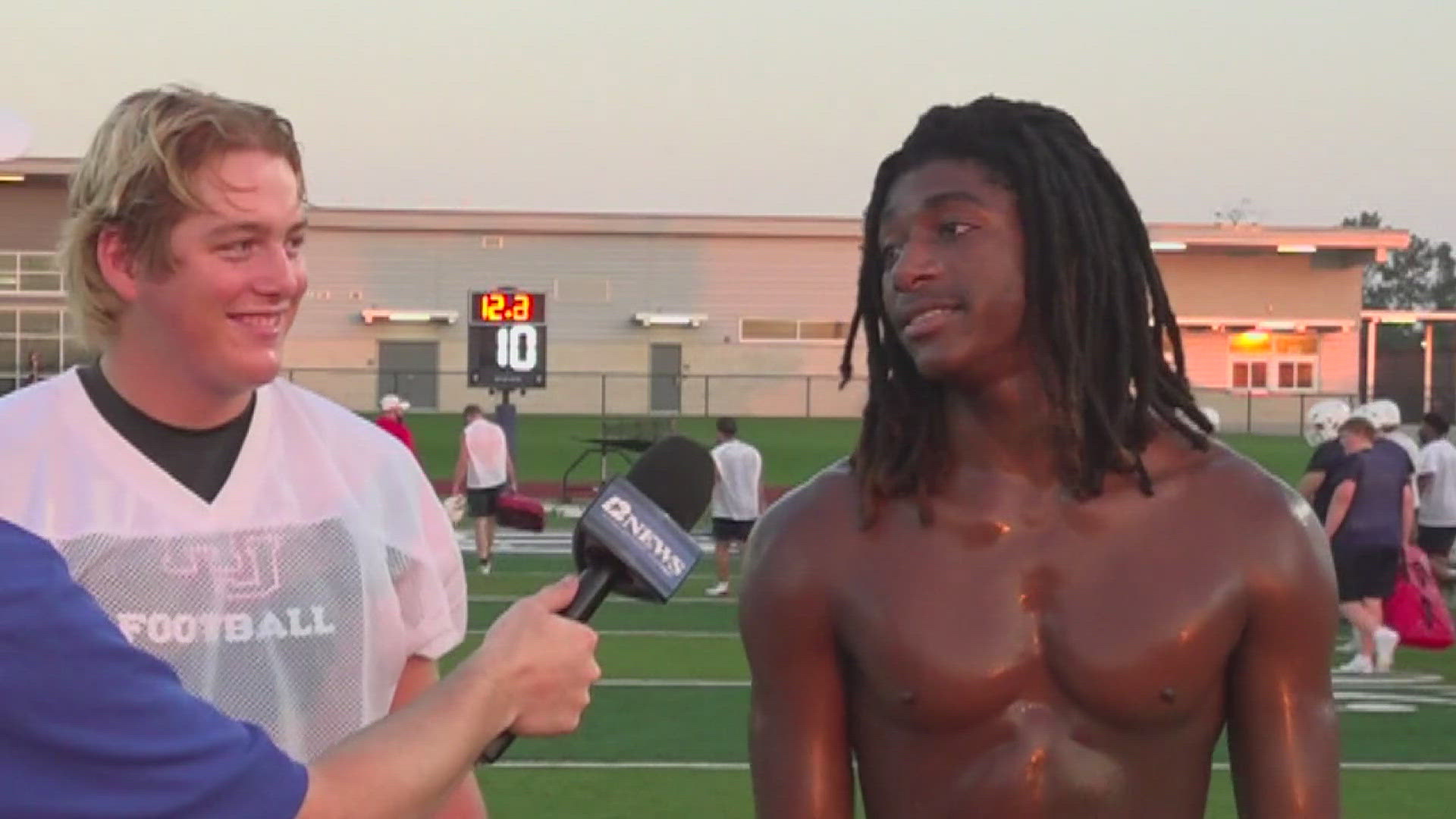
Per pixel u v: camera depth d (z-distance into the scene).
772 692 2.80
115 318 2.70
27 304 50.78
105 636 1.94
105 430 2.75
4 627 1.88
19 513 2.69
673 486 2.58
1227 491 2.74
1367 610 13.73
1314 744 2.71
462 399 56.47
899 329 2.74
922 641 2.65
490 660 2.17
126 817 1.91
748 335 58.09
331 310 56.91
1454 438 44.41
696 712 11.05
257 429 2.86
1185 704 2.65
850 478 2.82
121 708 1.91
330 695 2.83
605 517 2.38
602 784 8.98
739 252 58.16
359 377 55.59
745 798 8.70
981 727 2.66
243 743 1.98
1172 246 58.47
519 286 57.62
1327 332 60.34
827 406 56.84
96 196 2.64
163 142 2.58
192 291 2.63
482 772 9.21
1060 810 2.63
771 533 2.83
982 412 2.72
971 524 2.70
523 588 18.30
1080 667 2.63
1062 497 2.71
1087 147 2.77
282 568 2.80
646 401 57.53
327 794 2.01
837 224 57.97
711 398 56.84
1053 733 2.64
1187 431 2.80
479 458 20.17
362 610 2.86
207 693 2.73
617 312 57.88
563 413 56.47
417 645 3.00
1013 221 2.70
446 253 57.38
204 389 2.74
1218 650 2.67
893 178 2.82
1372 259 59.47
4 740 1.89
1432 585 14.00
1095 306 2.71
